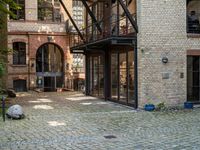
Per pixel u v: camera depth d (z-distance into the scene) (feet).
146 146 34.63
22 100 77.15
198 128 43.75
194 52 65.10
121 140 37.22
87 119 50.80
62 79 113.29
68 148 33.83
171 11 63.21
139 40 61.77
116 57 71.31
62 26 112.16
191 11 65.98
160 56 62.59
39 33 109.40
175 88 63.67
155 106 62.13
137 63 62.49
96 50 76.74
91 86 87.04
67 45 112.47
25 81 108.06
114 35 61.62
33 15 109.09
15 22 107.34
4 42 77.56
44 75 111.45
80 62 114.32
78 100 77.00
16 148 33.81
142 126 45.14
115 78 72.13
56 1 112.27
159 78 62.64
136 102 62.54
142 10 61.41
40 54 111.34
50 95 90.33
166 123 47.34
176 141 36.76
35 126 45.11
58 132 41.37
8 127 44.42
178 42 63.77
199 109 61.82
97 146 34.63
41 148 33.81
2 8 56.03
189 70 65.51
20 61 107.86
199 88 66.44
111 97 74.33
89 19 84.58
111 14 71.46
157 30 62.39
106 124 46.62
